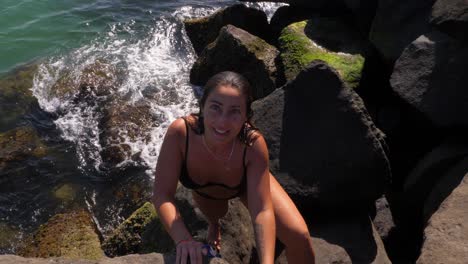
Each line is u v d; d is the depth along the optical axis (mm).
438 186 2441
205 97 1386
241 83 1362
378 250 2215
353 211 2377
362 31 3898
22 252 2818
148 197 3211
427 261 1947
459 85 2680
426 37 2889
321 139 2342
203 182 1571
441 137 2875
